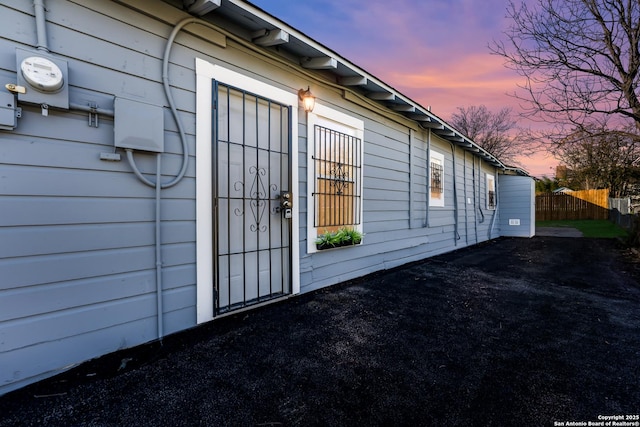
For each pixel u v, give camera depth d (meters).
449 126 5.83
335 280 3.86
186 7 2.27
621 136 6.07
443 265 5.23
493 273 4.61
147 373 1.78
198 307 2.41
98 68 1.88
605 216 15.37
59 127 1.73
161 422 1.38
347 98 3.91
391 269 4.84
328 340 2.26
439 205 6.45
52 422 1.36
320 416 1.43
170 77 2.22
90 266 1.86
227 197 2.65
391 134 4.84
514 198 10.20
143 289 2.10
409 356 2.03
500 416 1.43
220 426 1.36
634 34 5.26
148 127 2.06
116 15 1.96
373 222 4.49
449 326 2.55
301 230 3.35
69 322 1.78
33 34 1.64
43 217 1.68
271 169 3.03
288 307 2.97
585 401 1.54
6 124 1.53
